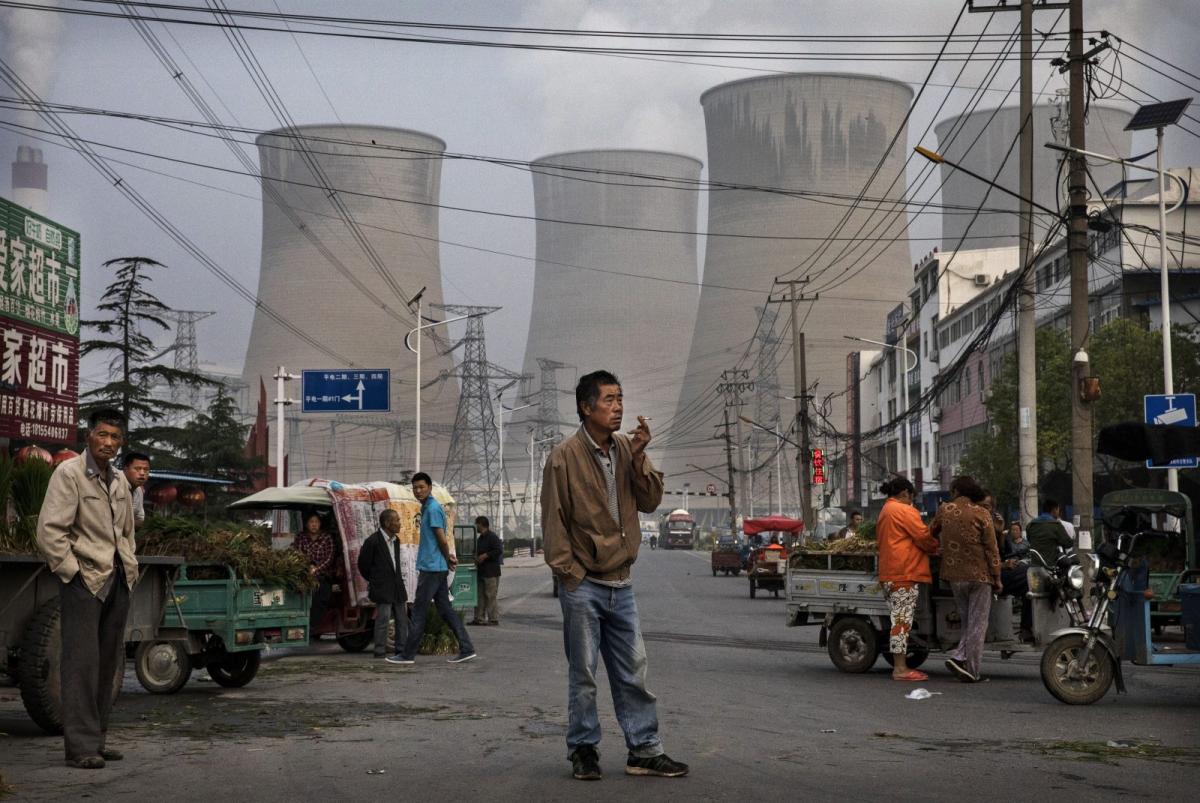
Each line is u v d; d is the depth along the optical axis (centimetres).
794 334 5559
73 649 717
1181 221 4488
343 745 788
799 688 1175
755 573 3231
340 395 4031
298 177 17538
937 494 5588
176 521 1138
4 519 927
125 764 716
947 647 1326
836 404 16988
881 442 8588
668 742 805
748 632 2019
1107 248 4597
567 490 663
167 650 1112
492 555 2272
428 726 881
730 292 18138
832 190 18050
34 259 2039
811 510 5344
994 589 1256
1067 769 718
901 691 1162
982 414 6069
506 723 898
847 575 1356
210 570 1129
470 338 11538
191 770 695
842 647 1354
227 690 1144
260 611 1159
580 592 662
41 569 888
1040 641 1270
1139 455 1384
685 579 4662
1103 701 1095
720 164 18762
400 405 17675
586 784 645
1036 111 14725
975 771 703
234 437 5206
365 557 1502
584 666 661
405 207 17912
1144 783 674
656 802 596
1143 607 1089
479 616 2281
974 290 7094
